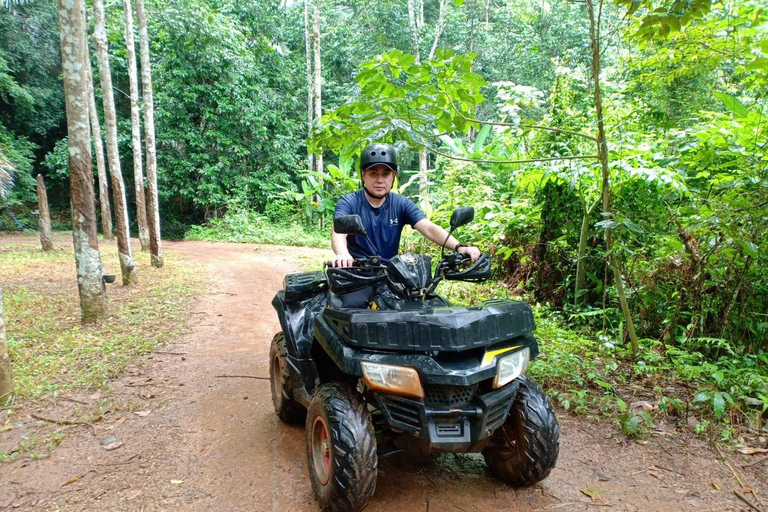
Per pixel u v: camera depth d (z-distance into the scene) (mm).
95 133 20344
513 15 21422
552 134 6559
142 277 10977
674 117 7059
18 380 4969
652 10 3660
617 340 5465
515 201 9047
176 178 24781
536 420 2887
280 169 26188
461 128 4379
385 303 3008
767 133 4871
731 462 3391
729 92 7270
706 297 5164
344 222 2848
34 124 27297
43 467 3449
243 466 3426
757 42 4543
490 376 2600
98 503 3012
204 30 22453
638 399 4297
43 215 15820
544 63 18781
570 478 3230
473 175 11242
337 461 2592
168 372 5309
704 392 3967
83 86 7031
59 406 4465
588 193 5875
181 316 7621
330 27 28031
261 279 11203
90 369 5297
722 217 4684
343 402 2707
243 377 5184
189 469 3393
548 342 5477
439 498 2994
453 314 2605
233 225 22844
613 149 5234
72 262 13359
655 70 6086
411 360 2557
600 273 6344
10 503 3035
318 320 3072
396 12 21766
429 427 2561
